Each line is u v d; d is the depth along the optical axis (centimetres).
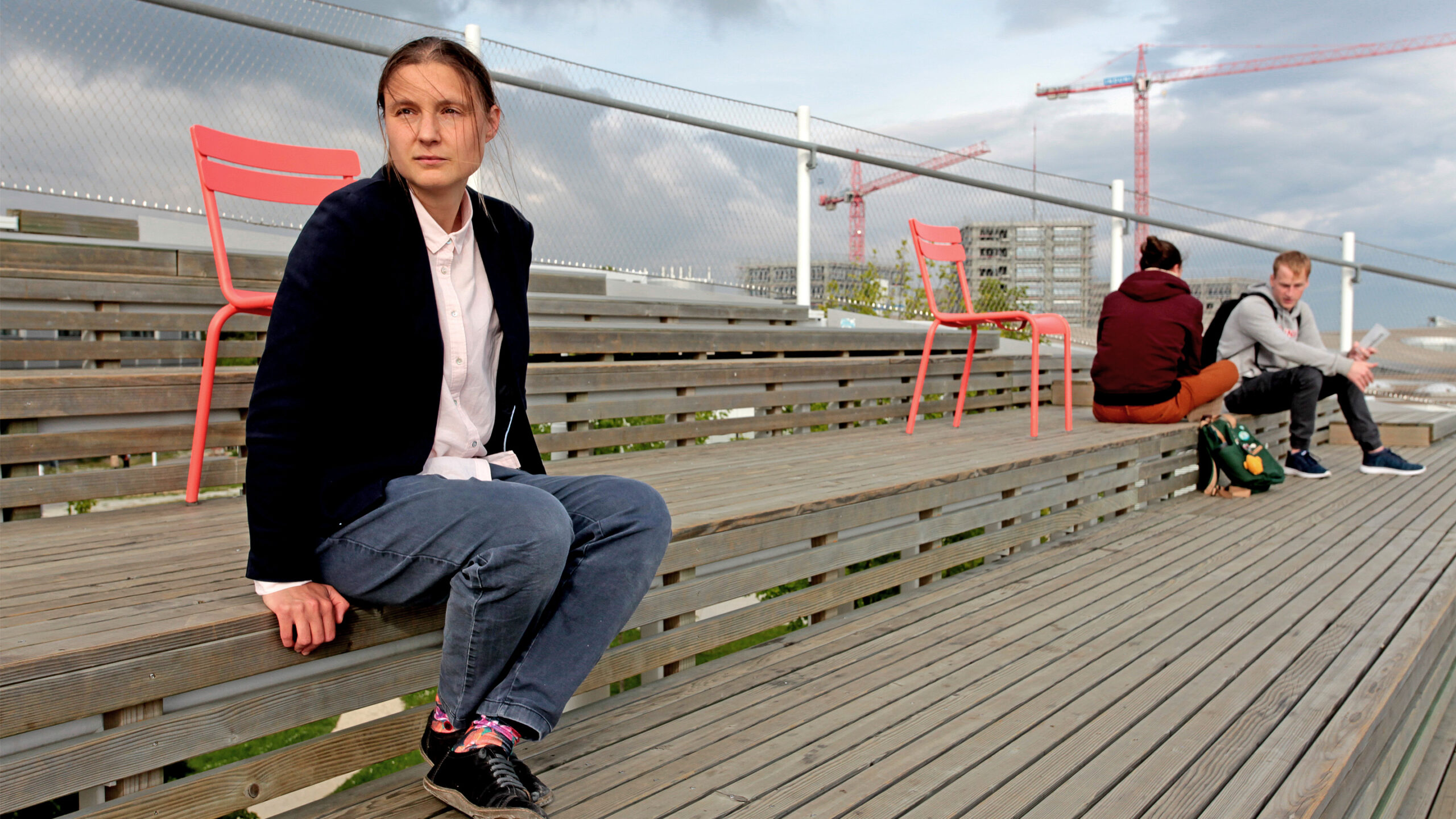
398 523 123
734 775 144
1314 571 276
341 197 124
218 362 305
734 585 204
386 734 142
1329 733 161
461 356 135
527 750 153
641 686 187
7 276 267
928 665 195
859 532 241
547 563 121
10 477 210
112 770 113
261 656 127
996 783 141
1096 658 200
